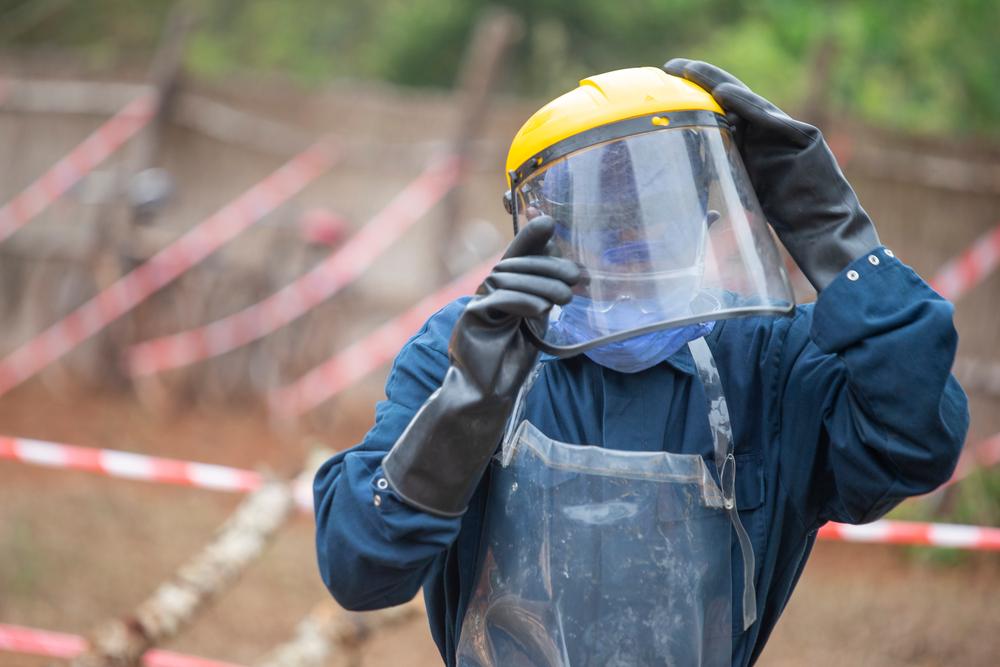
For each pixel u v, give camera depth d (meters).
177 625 9.74
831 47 21.23
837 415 4.79
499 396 4.49
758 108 4.85
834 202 4.82
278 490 10.54
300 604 14.89
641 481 4.67
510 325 4.52
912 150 21.47
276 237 25.38
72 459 13.08
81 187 26.58
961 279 20.69
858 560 17.55
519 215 5.09
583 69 53.09
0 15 46.81
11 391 25.66
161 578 15.49
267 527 10.30
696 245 4.66
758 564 4.93
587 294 4.64
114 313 25.39
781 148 4.89
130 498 18.84
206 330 25.22
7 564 15.21
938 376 4.51
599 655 4.64
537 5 52.44
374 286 25.52
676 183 4.67
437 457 4.53
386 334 24.59
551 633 4.68
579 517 4.67
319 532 4.96
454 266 24.22
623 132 4.69
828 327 4.66
